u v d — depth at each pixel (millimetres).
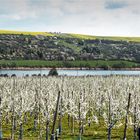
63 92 75250
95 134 61750
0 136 55969
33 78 112938
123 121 69188
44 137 57812
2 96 70938
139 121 55125
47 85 88188
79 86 90625
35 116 64625
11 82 97062
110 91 79438
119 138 58844
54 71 155625
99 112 76938
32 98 70812
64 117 78312
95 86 95250
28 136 59156
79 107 60031
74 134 61344
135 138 55031
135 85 92750
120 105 61500
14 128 61781
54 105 63000
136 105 57219
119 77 125375
